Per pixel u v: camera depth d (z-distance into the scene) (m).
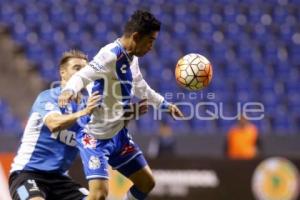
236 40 69.88
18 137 50.62
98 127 21.41
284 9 75.38
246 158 38.06
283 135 52.69
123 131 22.31
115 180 36.19
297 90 62.59
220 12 74.25
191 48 67.38
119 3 74.62
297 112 59.78
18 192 21.77
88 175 21.28
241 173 38.00
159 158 38.16
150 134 51.22
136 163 22.64
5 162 37.38
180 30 70.62
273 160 38.09
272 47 69.06
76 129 22.23
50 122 20.91
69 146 22.44
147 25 20.56
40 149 22.22
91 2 74.38
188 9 74.25
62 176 22.64
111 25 70.50
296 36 71.19
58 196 22.50
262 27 72.38
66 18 71.31
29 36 68.88
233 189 37.94
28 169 22.20
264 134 52.84
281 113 58.66
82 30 69.50
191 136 52.53
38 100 22.22
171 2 75.38
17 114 59.91
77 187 22.67
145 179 22.88
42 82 63.62
